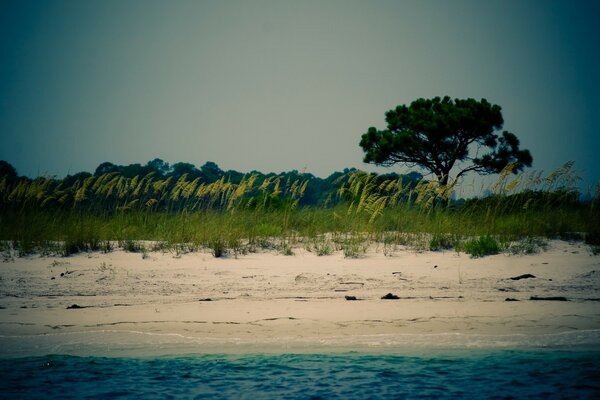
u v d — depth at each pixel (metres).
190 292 8.95
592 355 6.13
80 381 5.47
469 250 12.02
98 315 7.58
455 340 6.62
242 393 5.21
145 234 13.97
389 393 5.16
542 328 6.94
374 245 13.16
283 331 6.96
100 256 11.87
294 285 9.44
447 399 5.04
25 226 13.18
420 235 13.50
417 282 9.52
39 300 8.41
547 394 5.15
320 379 5.54
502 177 14.08
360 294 8.73
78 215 14.13
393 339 6.66
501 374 5.65
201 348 6.45
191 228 13.55
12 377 5.58
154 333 6.90
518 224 13.61
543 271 10.15
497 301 8.09
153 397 5.09
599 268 10.27
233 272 10.47
